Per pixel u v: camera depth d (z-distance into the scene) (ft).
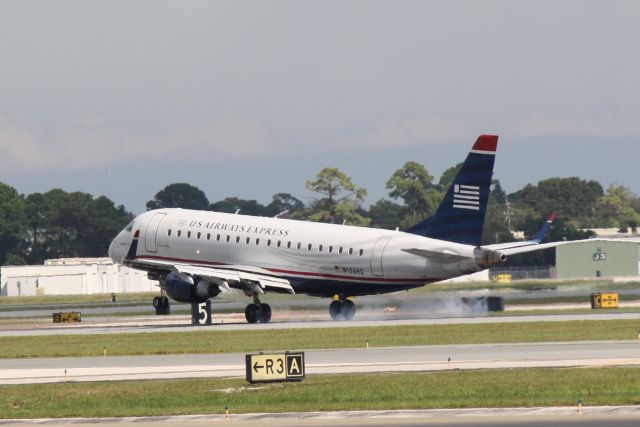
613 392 402.11
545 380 434.71
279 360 458.91
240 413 391.24
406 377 459.73
